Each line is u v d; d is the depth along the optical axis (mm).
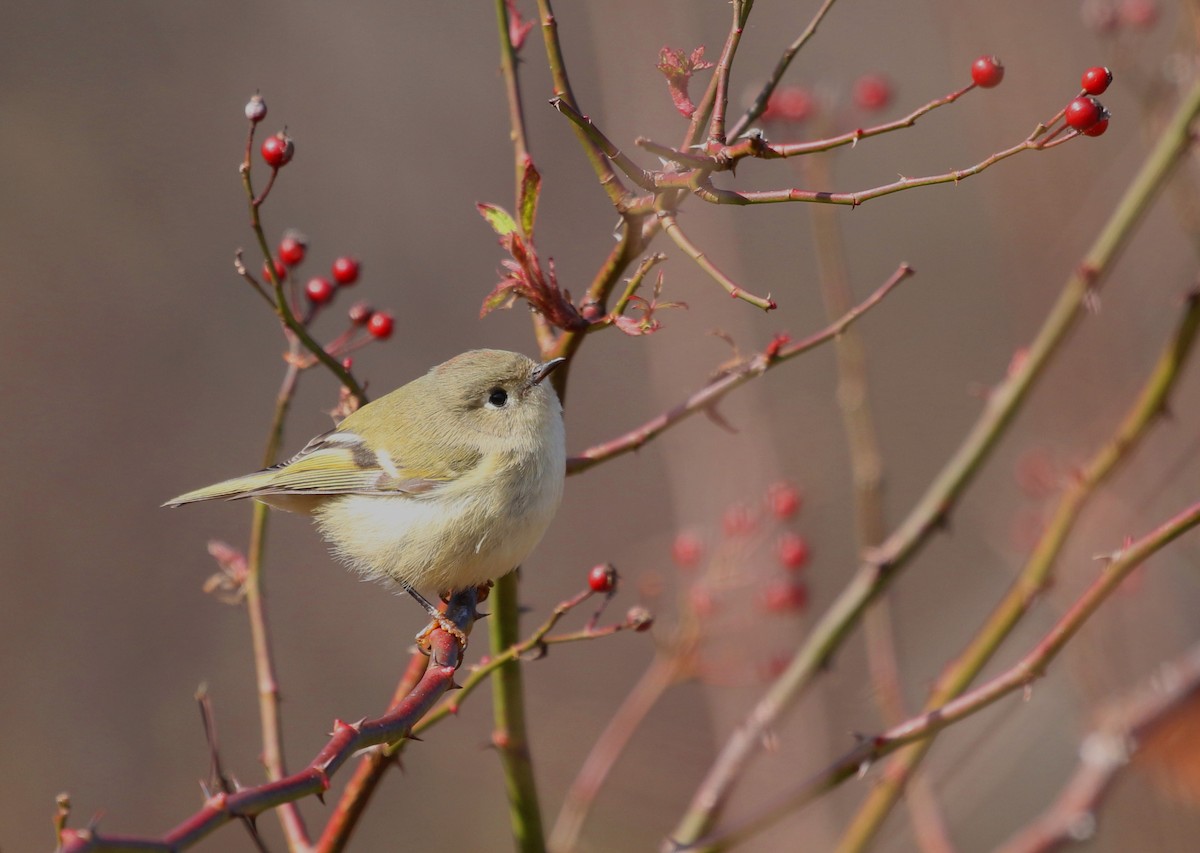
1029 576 6680
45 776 13664
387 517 6930
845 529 14414
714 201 4523
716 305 10758
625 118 11141
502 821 13602
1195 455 9641
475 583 6984
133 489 14922
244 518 15211
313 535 15242
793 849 9914
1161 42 10844
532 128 16188
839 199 4379
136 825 13719
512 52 6055
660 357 10797
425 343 15734
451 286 15898
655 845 11945
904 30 15875
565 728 12953
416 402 7266
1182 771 7836
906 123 4438
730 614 8461
